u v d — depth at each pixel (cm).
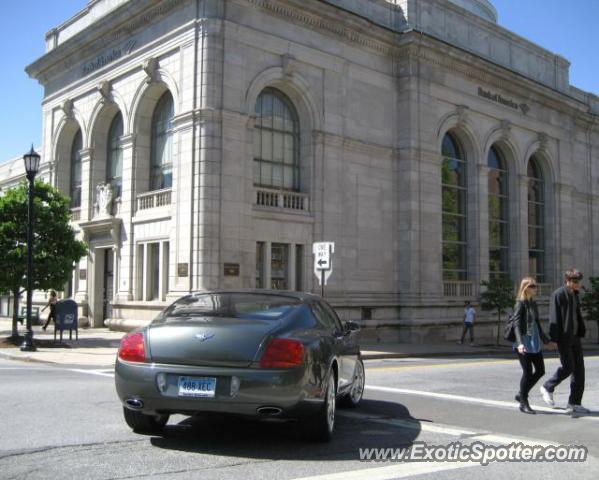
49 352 1872
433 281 2834
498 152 3397
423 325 2761
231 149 2272
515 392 1192
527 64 3584
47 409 891
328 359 725
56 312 2120
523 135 3428
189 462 621
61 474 578
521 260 3331
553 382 1004
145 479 562
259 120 2472
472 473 609
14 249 2147
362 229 2678
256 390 645
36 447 675
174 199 2322
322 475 582
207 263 2188
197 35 2288
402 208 2808
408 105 2825
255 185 2434
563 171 3669
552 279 3572
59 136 3184
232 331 675
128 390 674
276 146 2514
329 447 697
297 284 2495
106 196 2764
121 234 2659
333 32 2628
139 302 2494
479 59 3064
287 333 688
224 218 2231
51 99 3256
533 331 979
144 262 2534
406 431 795
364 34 2719
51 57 3158
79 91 3028
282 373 650
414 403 1028
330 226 2566
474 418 905
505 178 3409
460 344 2742
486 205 3155
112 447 679
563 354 966
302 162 2573
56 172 3186
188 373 657
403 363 1855
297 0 2458
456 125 3048
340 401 943
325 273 1992
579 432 822
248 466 610
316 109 2556
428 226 2839
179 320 724
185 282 2230
